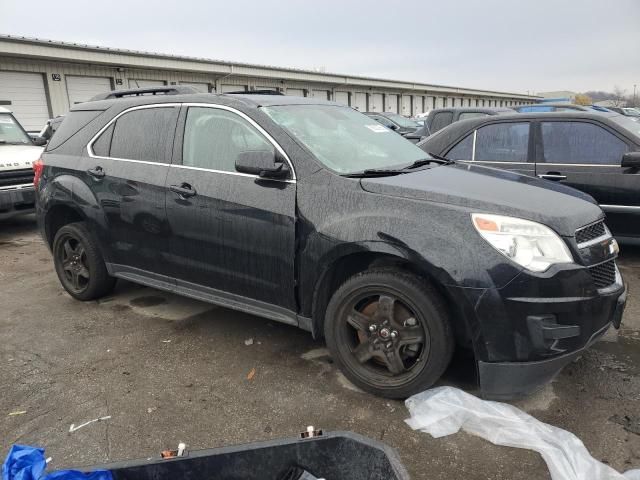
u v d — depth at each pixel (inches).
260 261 136.2
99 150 175.9
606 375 131.1
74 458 104.8
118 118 173.5
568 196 125.0
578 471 96.1
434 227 111.3
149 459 78.2
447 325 113.7
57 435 112.2
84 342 157.2
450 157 241.0
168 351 150.3
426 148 247.9
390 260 124.0
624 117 225.3
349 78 1525.6
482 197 115.1
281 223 130.1
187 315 176.7
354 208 120.8
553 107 414.0
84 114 187.3
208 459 77.9
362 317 124.0
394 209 116.6
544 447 102.6
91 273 183.5
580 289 107.7
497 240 107.4
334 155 137.3
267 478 79.4
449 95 2331.4
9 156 308.2
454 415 112.6
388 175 130.0
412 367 119.3
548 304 105.5
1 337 161.8
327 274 126.2
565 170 214.8
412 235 112.0
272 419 116.6
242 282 142.0
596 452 102.7
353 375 126.0
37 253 268.8
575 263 108.7
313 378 133.8
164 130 159.6
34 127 820.0
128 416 118.6
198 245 148.4
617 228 209.2
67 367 141.9
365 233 116.7
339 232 120.1
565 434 105.9
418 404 117.0
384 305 119.8
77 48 826.2
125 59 906.7
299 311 134.0
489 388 111.4
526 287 105.3
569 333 107.3
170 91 179.8
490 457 102.0
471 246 108.0
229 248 141.5
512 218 109.0
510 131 229.1
